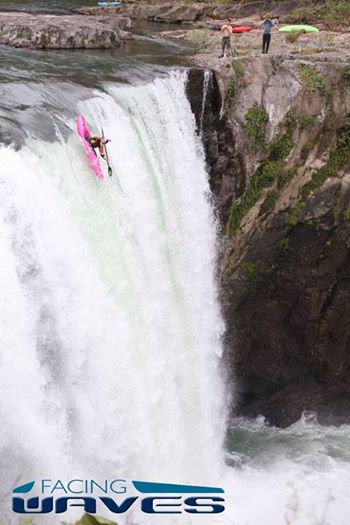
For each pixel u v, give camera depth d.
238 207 23.56
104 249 17.50
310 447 23.86
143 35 35.50
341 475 22.28
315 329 25.22
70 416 15.77
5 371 14.27
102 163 18.25
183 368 20.61
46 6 42.47
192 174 22.81
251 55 24.36
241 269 23.91
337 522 19.81
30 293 15.12
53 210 15.91
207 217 23.20
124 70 23.75
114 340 17.06
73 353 15.95
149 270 19.73
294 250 24.28
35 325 15.09
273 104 23.62
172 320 20.36
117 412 17.09
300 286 24.58
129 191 19.56
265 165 23.67
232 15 43.94
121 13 43.62
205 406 21.97
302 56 25.36
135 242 19.09
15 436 14.26
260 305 24.72
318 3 42.12
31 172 15.80
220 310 23.83
